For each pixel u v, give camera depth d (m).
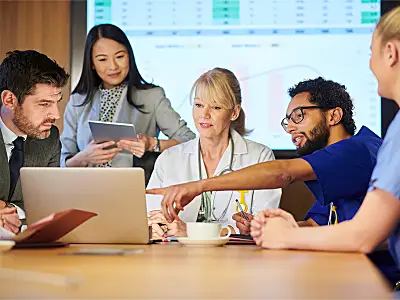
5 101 2.54
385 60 1.52
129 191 1.70
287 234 1.52
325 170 1.91
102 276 0.94
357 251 1.43
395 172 1.43
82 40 3.89
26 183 1.73
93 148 3.49
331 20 3.84
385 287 0.86
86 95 3.82
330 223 2.21
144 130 3.82
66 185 1.71
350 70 3.84
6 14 3.99
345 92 2.49
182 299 0.73
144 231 1.73
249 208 3.01
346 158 1.94
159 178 3.16
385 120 3.81
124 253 1.36
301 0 3.84
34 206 1.74
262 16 3.86
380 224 1.42
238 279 0.92
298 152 2.53
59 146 2.84
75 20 3.89
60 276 0.91
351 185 1.94
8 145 2.61
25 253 1.38
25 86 2.54
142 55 3.89
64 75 2.63
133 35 3.90
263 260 1.23
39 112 2.58
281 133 3.84
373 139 2.07
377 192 1.44
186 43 3.89
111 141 3.32
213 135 3.11
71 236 1.74
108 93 3.81
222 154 3.14
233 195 3.00
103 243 1.75
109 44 3.80
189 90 3.88
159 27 3.89
